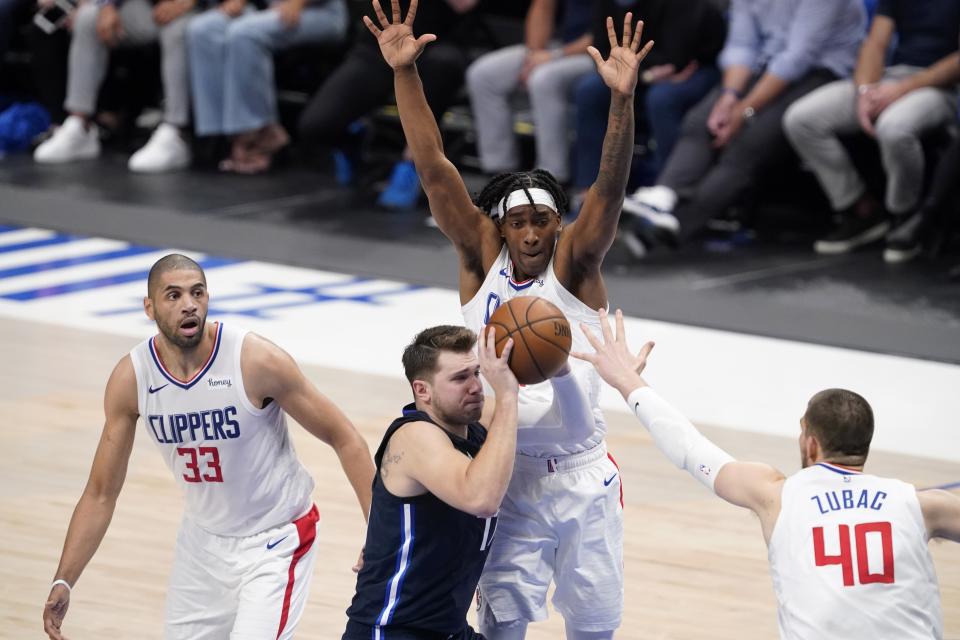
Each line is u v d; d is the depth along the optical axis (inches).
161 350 318.3
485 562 319.3
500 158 887.7
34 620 404.5
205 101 976.3
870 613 262.5
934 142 792.9
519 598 328.5
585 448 331.3
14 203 915.4
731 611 419.2
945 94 766.5
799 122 774.5
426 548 293.7
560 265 327.3
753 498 279.7
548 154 860.0
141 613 411.5
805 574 267.7
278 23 956.0
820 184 862.5
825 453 279.4
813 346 663.8
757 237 848.9
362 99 916.0
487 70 872.9
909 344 663.1
